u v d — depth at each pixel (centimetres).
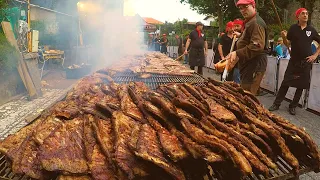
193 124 204
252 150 185
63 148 174
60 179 158
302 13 593
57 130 197
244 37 465
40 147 171
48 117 233
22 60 722
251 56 442
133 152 169
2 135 466
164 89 296
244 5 451
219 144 166
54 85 935
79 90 343
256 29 436
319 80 612
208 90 297
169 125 206
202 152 159
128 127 208
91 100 286
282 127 223
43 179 163
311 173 365
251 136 199
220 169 183
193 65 1038
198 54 1027
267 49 476
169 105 213
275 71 830
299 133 207
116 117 215
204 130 196
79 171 161
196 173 178
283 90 646
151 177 165
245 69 485
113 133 202
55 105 277
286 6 2066
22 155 175
